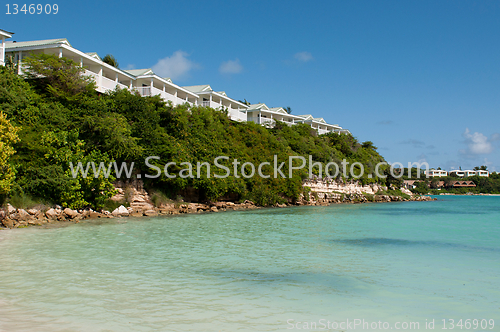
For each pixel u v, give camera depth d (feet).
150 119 106.01
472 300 26.78
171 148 105.40
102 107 92.79
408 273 34.65
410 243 53.98
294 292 28.17
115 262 37.88
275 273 34.19
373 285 30.40
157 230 65.21
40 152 75.97
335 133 247.29
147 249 45.98
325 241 55.11
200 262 38.63
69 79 97.35
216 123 145.38
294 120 264.31
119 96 104.12
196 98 183.21
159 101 117.91
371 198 215.51
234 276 32.86
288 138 194.08
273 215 104.73
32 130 78.59
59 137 79.20
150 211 95.66
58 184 74.13
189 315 22.88
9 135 63.21
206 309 24.07
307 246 50.06
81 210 81.87
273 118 232.32
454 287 30.04
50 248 45.14
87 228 65.36
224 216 98.17
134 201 97.45
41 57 96.68
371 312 24.07
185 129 119.96
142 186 101.96
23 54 111.55
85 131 86.43
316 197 175.32
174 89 162.71
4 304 24.25
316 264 38.24
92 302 24.99
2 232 58.23
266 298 26.63
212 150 126.62
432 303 26.07
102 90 115.34
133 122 101.09
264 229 70.13
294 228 72.54
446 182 527.40
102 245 48.14
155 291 27.86
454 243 54.39
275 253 44.39
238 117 194.29
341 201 191.11
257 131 171.32
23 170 71.92
